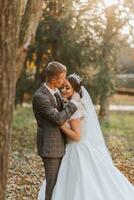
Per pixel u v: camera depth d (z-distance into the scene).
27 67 16.75
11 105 6.02
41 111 6.80
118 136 17.64
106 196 7.03
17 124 19.75
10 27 5.87
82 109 7.18
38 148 7.02
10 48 5.90
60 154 6.95
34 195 8.98
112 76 16.23
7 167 6.14
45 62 16.42
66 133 6.99
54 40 16.00
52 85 6.92
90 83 15.90
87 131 7.27
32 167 11.52
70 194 6.97
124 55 17.56
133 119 23.28
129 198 7.16
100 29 16.03
